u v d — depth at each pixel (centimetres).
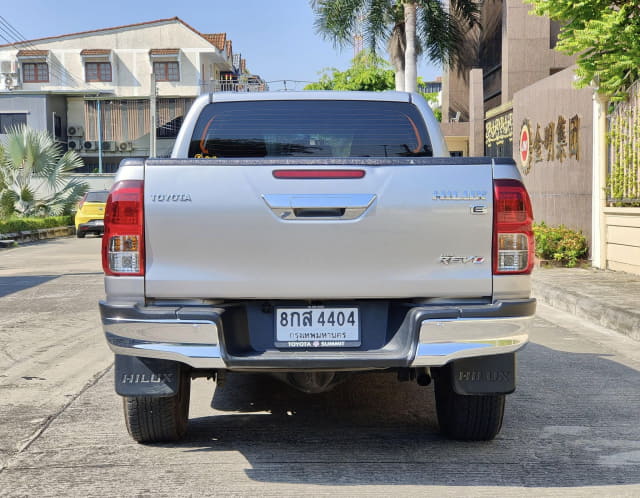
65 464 393
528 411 495
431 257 367
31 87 4747
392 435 442
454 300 372
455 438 430
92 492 354
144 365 379
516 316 365
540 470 383
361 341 375
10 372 611
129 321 359
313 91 491
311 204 362
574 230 1428
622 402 518
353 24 2659
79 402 519
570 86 1445
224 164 363
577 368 627
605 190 1271
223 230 362
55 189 2784
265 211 362
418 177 366
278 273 364
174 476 374
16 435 444
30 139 2705
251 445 423
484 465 390
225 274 363
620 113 1225
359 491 353
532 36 2302
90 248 1962
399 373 416
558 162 1523
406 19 2597
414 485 361
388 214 364
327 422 470
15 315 907
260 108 490
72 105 4719
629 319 787
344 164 364
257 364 359
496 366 385
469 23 2683
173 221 362
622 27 946
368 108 491
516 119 1861
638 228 1177
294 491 354
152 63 4719
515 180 369
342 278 365
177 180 363
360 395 538
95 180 3497
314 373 403
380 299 376
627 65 978
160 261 364
